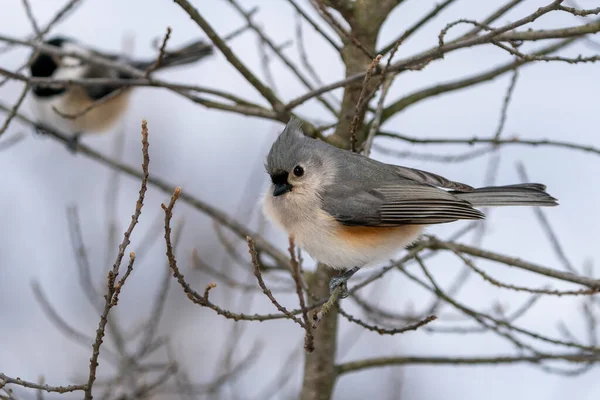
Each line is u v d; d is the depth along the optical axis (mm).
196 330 12977
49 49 9688
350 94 9555
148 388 9656
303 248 8750
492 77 9711
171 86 9484
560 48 10031
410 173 9094
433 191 8742
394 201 8547
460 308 8969
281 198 8547
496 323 8938
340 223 8508
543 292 7984
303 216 8523
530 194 9031
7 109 12133
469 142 9727
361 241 8547
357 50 9602
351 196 8516
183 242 13633
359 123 9453
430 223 8562
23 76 9109
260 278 6121
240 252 11273
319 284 9820
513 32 7938
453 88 9812
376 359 9797
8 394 6754
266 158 8859
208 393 9977
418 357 9555
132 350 12648
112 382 9641
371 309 9898
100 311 9875
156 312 9859
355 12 9578
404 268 10133
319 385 9789
